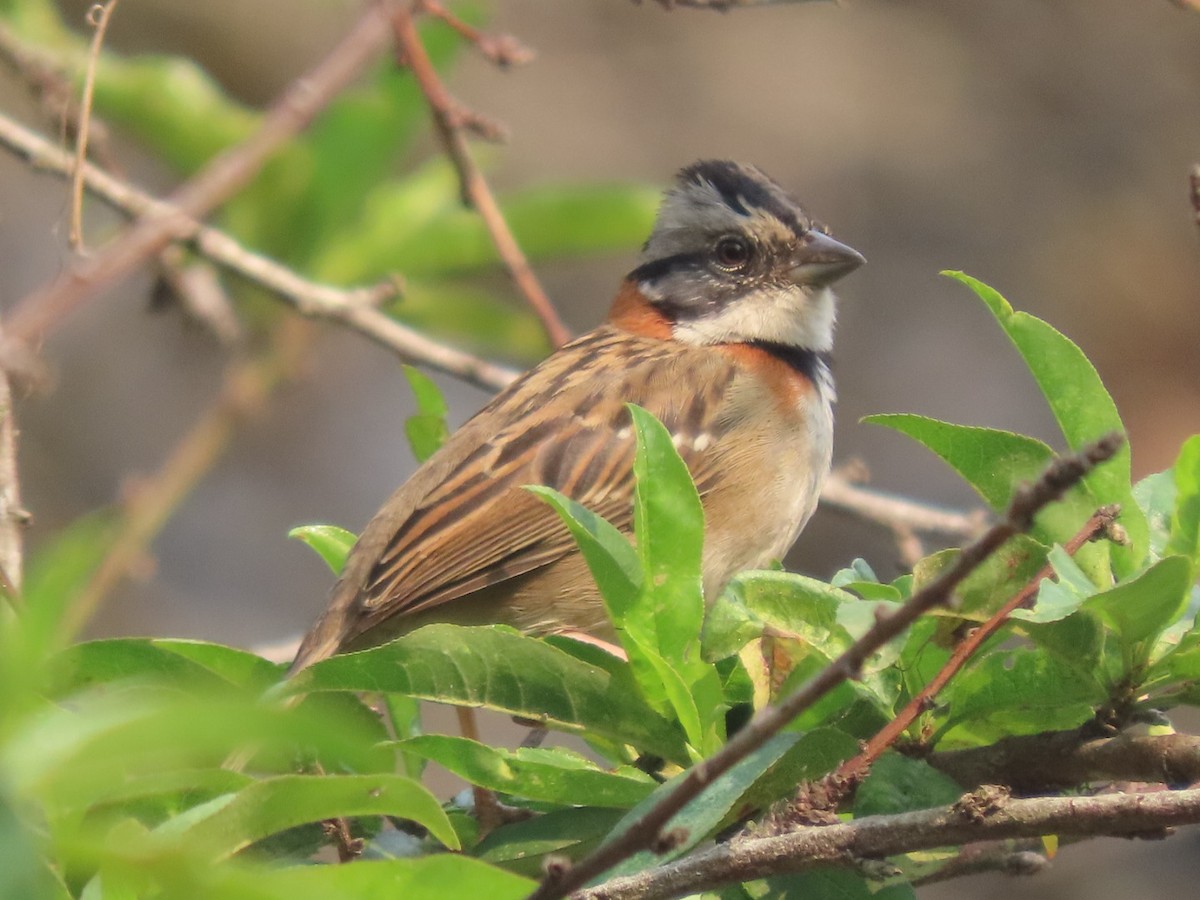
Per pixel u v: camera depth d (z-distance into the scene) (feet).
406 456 56.08
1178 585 17.48
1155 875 46.24
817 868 16.69
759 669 19.90
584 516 19.53
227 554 53.62
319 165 33.37
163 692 18.78
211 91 33.45
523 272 32.30
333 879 14.03
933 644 19.07
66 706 19.75
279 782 15.25
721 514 31.68
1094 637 18.44
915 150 60.95
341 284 33.71
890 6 63.67
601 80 60.70
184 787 17.63
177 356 54.39
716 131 60.39
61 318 22.63
